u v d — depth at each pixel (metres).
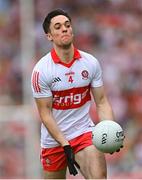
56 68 20.36
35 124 38.88
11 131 39.25
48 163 22.05
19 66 41.50
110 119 20.72
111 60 43.97
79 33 45.12
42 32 42.25
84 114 20.84
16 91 40.62
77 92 20.55
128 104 42.44
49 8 44.19
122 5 46.72
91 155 20.22
